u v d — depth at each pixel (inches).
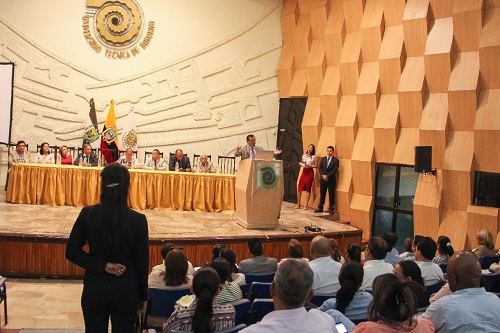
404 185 425.7
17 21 503.8
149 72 536.4
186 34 544.1
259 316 157.5
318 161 498.6
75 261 127.5
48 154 453.4
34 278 307.9
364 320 143.9
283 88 559.5
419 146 375.6
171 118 545.0
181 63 544.1
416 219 398.9
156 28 536.7
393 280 102.8
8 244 304.3
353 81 469.1
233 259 195.3
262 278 218.8
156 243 318.7
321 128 510.0
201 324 122.2
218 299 158.9
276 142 568.1
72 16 516.7
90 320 127.9
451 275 124.0
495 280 221.3
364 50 460.4
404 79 416.5
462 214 374.9
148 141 541.0
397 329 99.9
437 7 398.0
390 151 429.4
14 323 232.1
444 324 119.4
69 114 520.1
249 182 365.7
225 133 557.6
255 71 561.9
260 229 369.7
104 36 523.5
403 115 420.2
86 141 513.0
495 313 119.3
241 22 556.7
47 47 511.5
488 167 360.2
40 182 405.1
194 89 548.4
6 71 480.1
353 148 463.5
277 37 564.7
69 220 354.6
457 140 379.2
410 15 411.8
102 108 525.7
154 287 174.4
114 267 126.4
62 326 233.0
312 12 524.1
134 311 129.4
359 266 145.8
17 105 507.2
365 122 455.8
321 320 99.5
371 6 455.5
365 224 449.4
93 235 126.8
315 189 501.0
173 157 471.2
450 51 381.7
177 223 372.5
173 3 539.8
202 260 329.4
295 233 360.8
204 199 427.8
